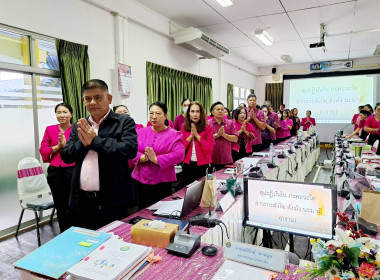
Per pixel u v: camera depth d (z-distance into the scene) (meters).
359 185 2.04
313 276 0.83
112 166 1.48
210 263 1.07
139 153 1.90
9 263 2.32
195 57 6.05
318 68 9.23
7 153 2.88
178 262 1.08
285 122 6.27
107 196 1.47
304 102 10.05
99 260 0.99
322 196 1.22
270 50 7.43
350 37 6.16
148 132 1.99
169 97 5.12
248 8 4.32
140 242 1.22
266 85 10.43
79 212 1.52
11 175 2.92
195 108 2.54
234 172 2.60
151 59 4.64
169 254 1.14
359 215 1.52
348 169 2.58
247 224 1.40
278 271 0.97
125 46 3.97
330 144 9.66
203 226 1.42
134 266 0.98
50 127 2.76
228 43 6.58
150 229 1.22
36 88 3.06
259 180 1.36
